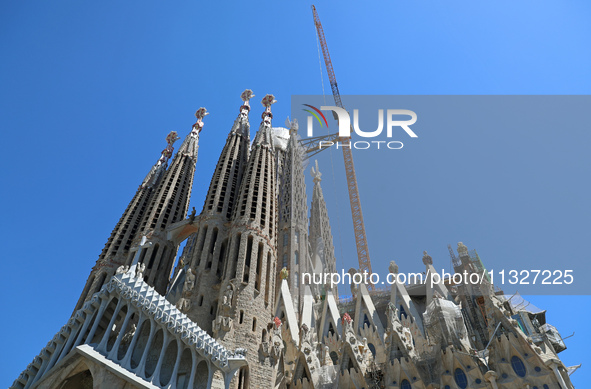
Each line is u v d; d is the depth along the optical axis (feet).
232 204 288.51
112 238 298.35
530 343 191.21
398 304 270.67
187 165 343.67
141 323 168.96
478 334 247.91
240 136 340.59
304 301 270.05
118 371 152.66
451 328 204.13
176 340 176.65
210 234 262.47
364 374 199.93
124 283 174.81
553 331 251.39
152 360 171.63
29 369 167.12
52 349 169.37
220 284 237.04
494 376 180.55
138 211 314.96
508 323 199.93
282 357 214.28
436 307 213.05
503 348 192.24
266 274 243.19
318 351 222.07
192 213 291.38
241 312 213.87
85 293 263.08
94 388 148.56
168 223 296.51
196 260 250.98
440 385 189.16
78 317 172.45
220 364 175.94
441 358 195.42
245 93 387.34
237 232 254.68
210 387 168.76
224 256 256.73
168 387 159.43
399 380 193.26
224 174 302.45
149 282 258.98
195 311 221.66
